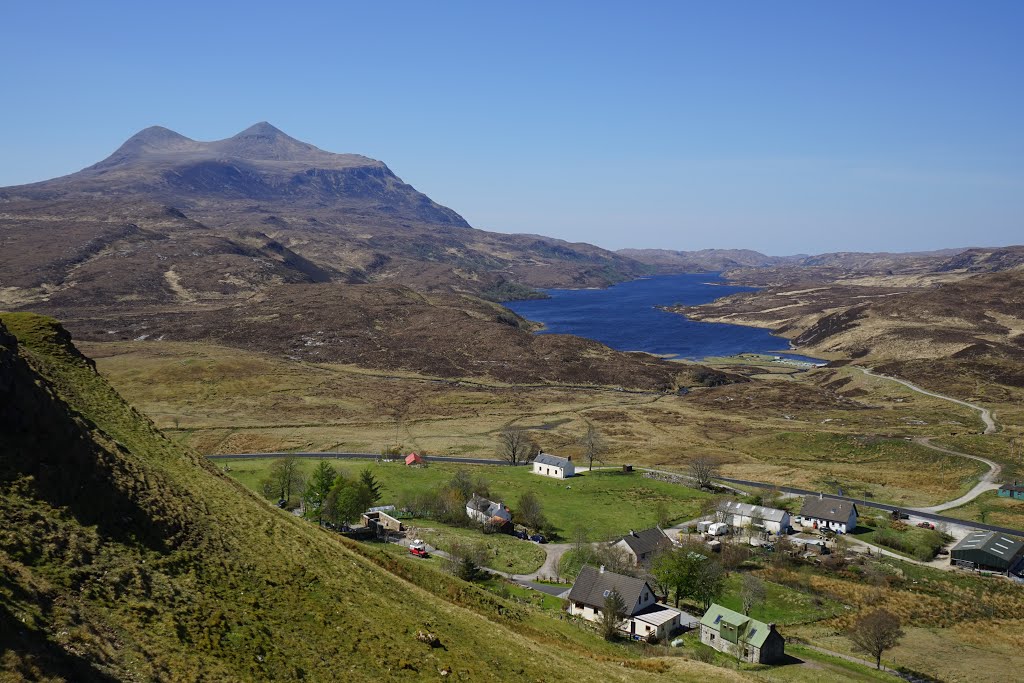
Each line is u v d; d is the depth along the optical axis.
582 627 72.25
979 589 91.81
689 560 84.62
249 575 41.09
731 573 95.94
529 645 52.22
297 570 44.84
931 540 107.12
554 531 111.44
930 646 75.88
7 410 38.53
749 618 73.50
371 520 106.44
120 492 40.97
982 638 78.25
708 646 73.56
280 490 117.56
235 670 30.53
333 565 49.28
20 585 28.02
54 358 62.41
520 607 70.38
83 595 30.33
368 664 36.56
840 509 116.62
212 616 34.31
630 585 78.06
